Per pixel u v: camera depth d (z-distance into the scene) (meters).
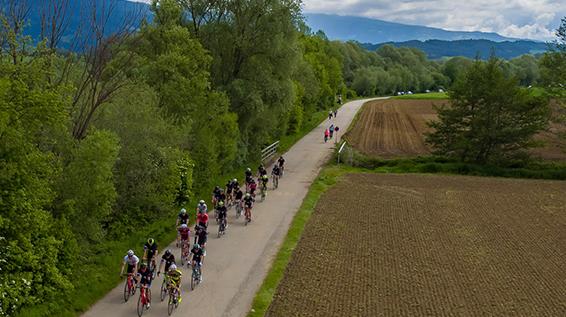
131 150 24.31
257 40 39.44
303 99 70.12
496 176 44.41
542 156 53.12
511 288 19.94
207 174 32.09
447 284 20.05
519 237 26.59
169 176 25.88
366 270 21.08
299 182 37.62
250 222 26.94
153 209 25.86
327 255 22.59
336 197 33.62
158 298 17.67
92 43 21.83
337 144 54.97
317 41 92.44
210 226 25.83
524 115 45.56
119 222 23.47
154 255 17.97
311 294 18.44
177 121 29.56
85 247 19.61
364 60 176.88
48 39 19.42
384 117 90.19
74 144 20.06
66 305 16.08
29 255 15.41
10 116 15.34
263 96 40.44
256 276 19.88
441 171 45.22
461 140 46.16
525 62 190.75
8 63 17.08
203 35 39.66
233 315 16.61
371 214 29.84
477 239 26.05
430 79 195.88
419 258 22.88
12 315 14.38
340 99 117.38
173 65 31.27
